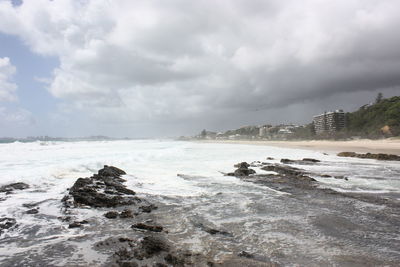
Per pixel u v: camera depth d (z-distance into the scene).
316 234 7.08
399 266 5.30
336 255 5.77
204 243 6.36
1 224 7.56
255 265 5.19
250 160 29.30
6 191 11.69
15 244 6.21
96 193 10.80
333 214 8.98
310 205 10.20
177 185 14.47
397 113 98.94
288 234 7.06
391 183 15.25
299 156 35.19
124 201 10.39
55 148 44.50
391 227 7.71
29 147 43.78
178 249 5.97
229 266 5.14
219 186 14.21
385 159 28.80
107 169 16.70
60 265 5.16
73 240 6.47
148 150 44.88
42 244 6.21
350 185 14.63
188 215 8.79
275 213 9.09
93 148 49.41
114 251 5.83
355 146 59.56
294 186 14.21
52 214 8.70
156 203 10.46
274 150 50.41
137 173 18.61
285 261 5.42
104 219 8.29
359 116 125.00
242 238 6.73
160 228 7.30
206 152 43.28
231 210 9.45
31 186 12.87
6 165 19.80
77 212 8.96
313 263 5.36
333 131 127.81
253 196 11.81
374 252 5.98
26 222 7.86
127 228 7.45
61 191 11.97
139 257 5.52
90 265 5.18
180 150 48.19
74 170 18.70
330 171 20.23
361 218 8.57
